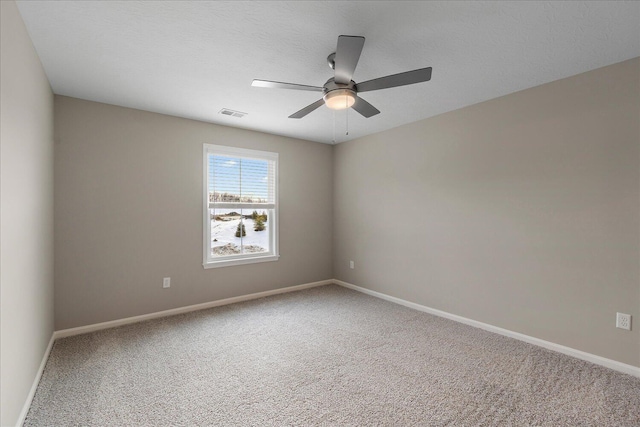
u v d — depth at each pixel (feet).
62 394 6.52
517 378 7.20
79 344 8.91
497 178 9.81
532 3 5.39
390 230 13.42
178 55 7.18
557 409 6.09
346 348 8.79
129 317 10.64
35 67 6.79
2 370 4.68
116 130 10.37
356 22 5.94
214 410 6.07
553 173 8.57
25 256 5.98
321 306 12.62
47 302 8.23
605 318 7.71
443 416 5.90
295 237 15.14
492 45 6.77
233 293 13.14
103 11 5.57
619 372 7.42
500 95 9.63
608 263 7.65
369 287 14.46
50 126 8.70
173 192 11.54
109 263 10.25
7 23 4.87
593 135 7.87
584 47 6.82
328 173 16.39
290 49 6.95
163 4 5.41
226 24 6.00
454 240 11.03
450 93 9.47
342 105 7.04
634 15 5.68
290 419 5.82
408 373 7.44
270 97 9.74
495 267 9.88
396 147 13.12
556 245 8.54
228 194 13.08
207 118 11.87
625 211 7.39
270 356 8.29
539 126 8.85
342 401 6.37
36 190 6.91
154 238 11.14
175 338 9.40
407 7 5.50
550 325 8.67
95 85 8.79
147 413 5.97
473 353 8.46
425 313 11.81
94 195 9.98
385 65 7.70
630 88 7.32
